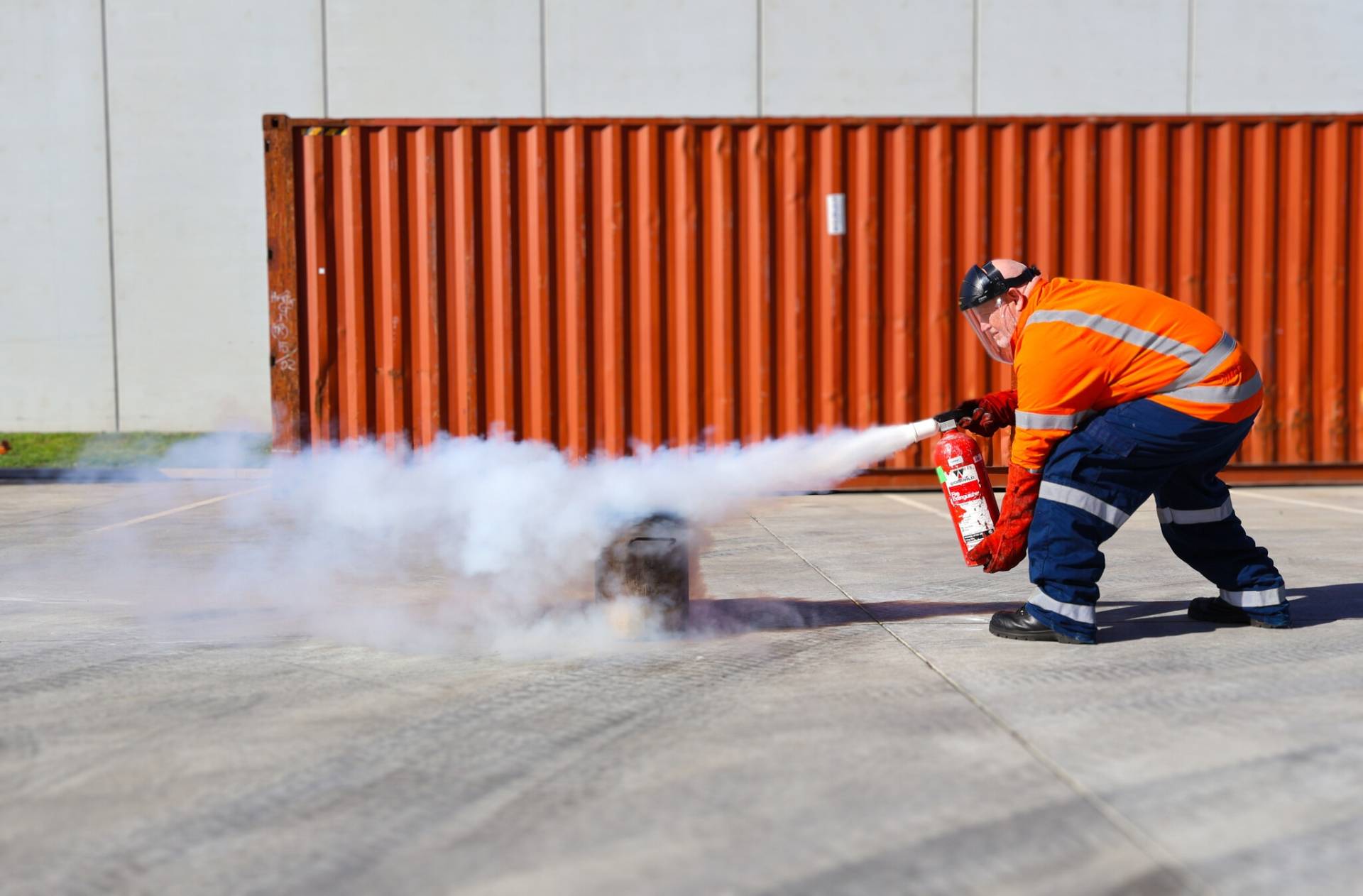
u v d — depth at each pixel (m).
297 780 2.53
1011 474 3.79
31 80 12.53
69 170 12.60
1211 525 4.03
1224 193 8.36
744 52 12.62
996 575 5.18
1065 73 12.85
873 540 6.31
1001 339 3.85
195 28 12.45
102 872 2.07
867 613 4.33
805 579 5.11
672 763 2.62
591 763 2.63
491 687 3.30
